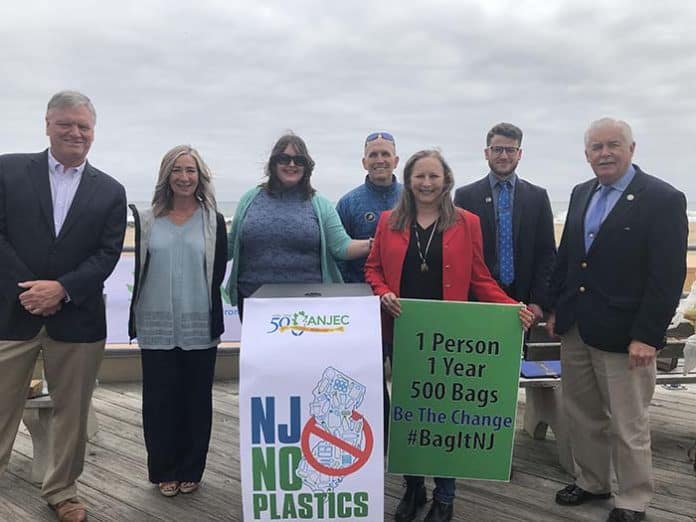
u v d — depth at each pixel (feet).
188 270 8.43
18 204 7.41
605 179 7.91
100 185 7.80
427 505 8.45
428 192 7.51
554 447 10.87
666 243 7.43
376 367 5.91
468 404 7.45
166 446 8.68
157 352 8.42
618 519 7.93
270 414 5.90
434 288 7.64
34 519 8.13
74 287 7.39
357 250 8.71
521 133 9.68
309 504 5.96
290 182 8.63
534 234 9.80
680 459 10.34
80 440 8.08
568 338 8.62
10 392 7.69
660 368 10.77
